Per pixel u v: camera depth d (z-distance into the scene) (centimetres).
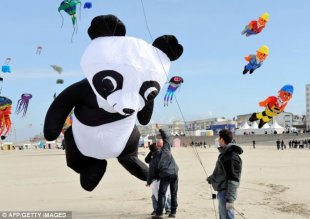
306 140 5616
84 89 660
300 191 1123
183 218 799
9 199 1058
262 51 1297
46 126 662
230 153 589
